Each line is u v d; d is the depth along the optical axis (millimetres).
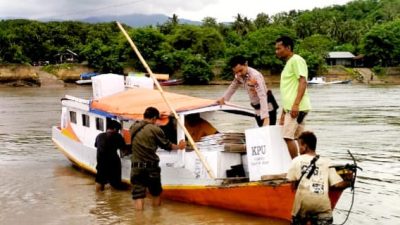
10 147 19750
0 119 29859
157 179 11023
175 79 88938
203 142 11523
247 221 10117
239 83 11656
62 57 99938
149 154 10836
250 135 10227
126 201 11844
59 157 17656
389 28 108000
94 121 14445
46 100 46719
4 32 102125
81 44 102188
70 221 10328
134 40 93938
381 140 21188
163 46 95312
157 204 11352
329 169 7988
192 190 11219
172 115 11461
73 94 57188
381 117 31047
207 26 120812
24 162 16719
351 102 44312
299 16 150625
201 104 11930
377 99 48094
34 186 13367
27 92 61562
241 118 27781
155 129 10859
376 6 171250
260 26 130625
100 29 110500
